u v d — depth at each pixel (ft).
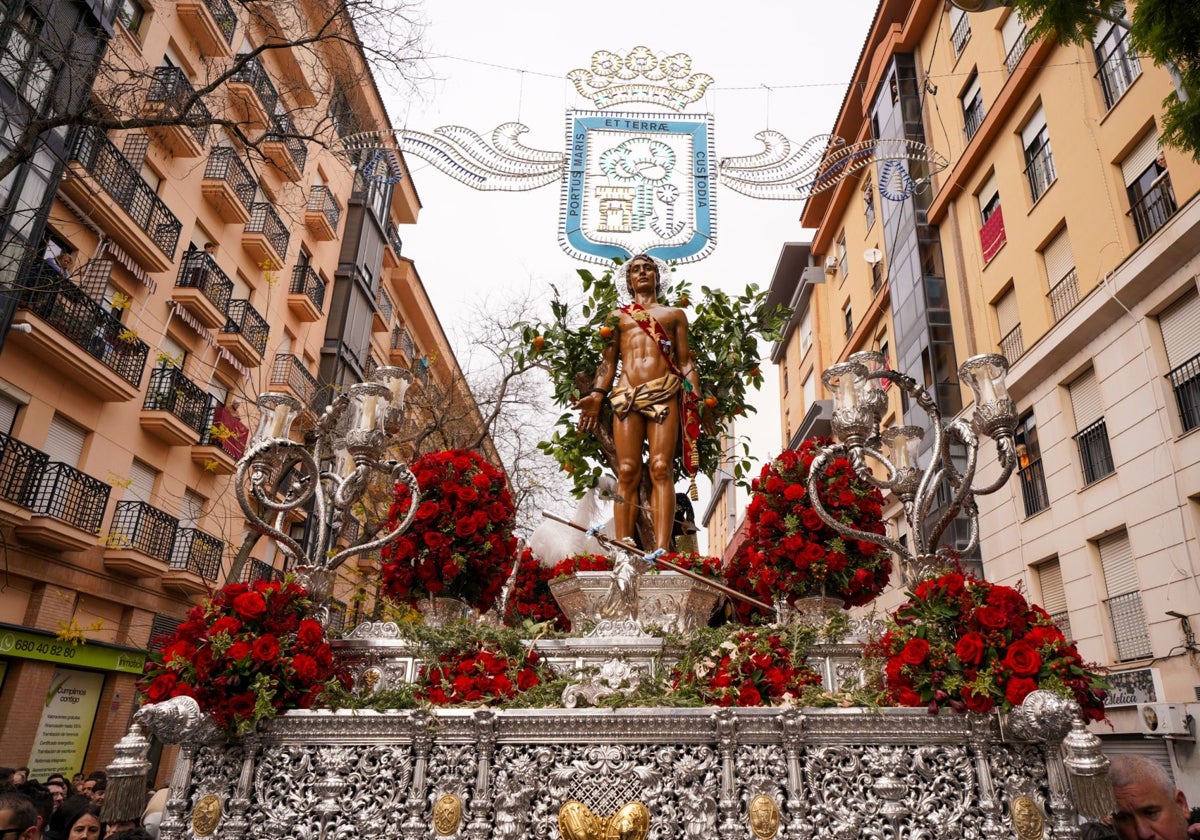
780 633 12.30
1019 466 50.98
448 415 56.49
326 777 9.27
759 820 8.77
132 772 9.11
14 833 12.35
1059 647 9.32
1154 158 40.60
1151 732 37.47
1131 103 41.73
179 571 54.08
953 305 60.59
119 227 47.88
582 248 18.56
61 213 44.70
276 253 65.57
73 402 47.14
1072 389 46.60
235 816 9.18
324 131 32.91
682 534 19.27
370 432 11.93
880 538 11.96
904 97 65.46
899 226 67.62
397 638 12.47
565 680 10.83
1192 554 36.60
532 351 19.77
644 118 19.25
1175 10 16.76
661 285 19.89
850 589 14.71
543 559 19.36
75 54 31.09
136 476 53.21
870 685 10.89
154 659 10.14
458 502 14.79
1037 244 50.03
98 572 49.01
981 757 9.05
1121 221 42.42
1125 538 41.83
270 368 68.13
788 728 9.14
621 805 9.04
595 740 9.34
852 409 11.85
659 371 17.92
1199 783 35.60
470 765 9.30
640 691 10.41
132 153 50.90
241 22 57.72
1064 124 47.44
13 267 38.17
